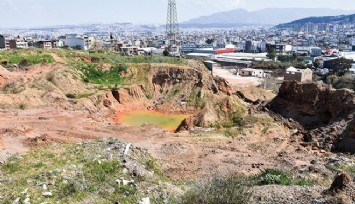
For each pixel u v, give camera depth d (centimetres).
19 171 2244
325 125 5494
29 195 1773
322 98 5800
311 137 5112
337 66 14688
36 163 2356
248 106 7088
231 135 5259
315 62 16188
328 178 3008
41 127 5175
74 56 10881
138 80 9481
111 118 7656
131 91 8762
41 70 8894
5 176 2147
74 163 2195
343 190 1772
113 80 9431
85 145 2638
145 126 5666
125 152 2495
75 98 7800
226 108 6781
